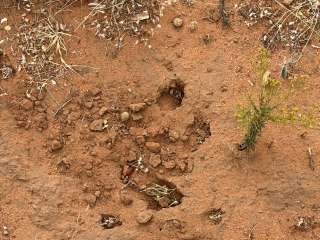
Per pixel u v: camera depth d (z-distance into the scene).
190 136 0.76
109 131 0.76
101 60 0.81
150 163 0.75
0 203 0.71
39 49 0.81
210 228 0.69
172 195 0.73
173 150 0.75
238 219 0.70
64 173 0.74
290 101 0.77
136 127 0.77
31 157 0.74
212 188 0.72
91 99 0.78
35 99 0.78
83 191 0.72
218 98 0.77
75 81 0.79
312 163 0.73
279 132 0.75
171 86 0.79
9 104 0.78
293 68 0.80
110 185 0.73
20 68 0.80
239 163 0.73
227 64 0.80
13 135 0.75
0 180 0.72
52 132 0.76
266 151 0.74
